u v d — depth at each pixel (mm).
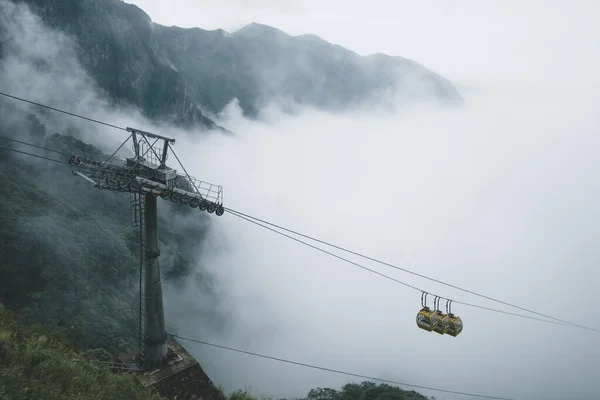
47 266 48156
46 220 57438
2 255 45938
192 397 21031
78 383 14289
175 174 20766
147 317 21203
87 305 46469
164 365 21469
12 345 14383
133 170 20406
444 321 22172
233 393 24969
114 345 42031
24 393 11906
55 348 16969
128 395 16469
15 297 42031
